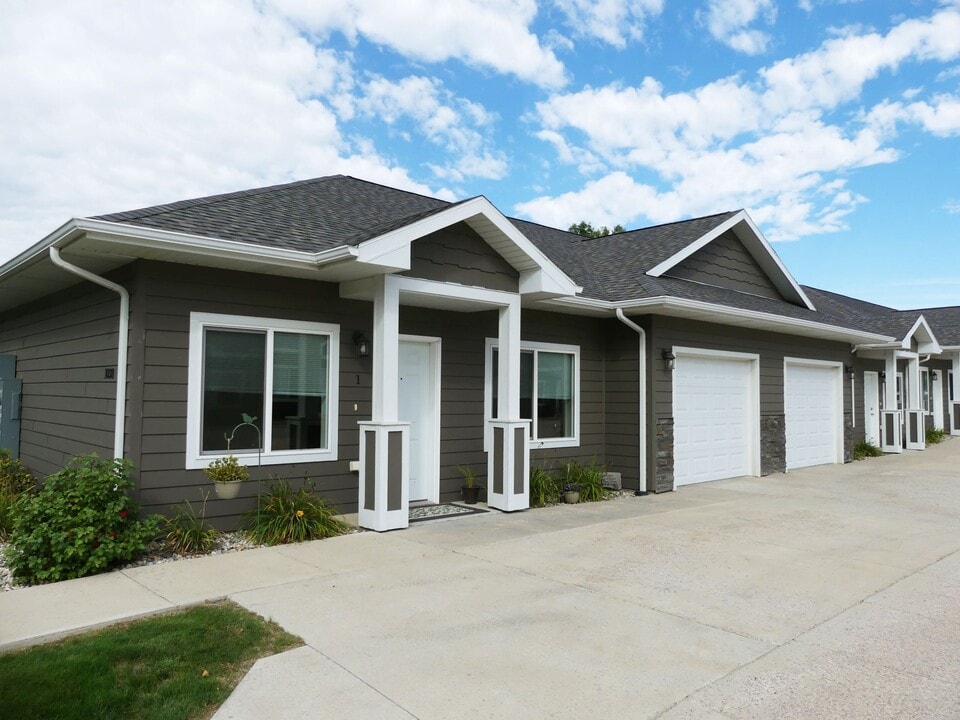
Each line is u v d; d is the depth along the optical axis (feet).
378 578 18.17
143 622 14.73
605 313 34.63
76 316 26.50
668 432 35.24
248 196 27.81
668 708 11.11
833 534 24.35
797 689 11.84
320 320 25.61
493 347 31.94
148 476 21.43
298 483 24.94
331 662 12.77
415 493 29.55
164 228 20.76
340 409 26.12
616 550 21.68
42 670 12.06
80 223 18.58
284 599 16.29
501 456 28.37
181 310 22.29
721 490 35.45
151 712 10.87
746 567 19.77
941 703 11.33
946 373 75.97
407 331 28.73
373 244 22.08
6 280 26.09
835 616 15.64
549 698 11.43
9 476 28.68
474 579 18.24
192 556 20.27
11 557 17.84
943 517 27.78
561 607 16.08
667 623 15.08
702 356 38.01
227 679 12.14
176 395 22.09
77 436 25.80
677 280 38.60
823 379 49.14
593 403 36.04
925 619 15.46
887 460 51.65
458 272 26.27
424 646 13.57
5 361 34.71
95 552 18.28
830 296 69.56
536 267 27.84
